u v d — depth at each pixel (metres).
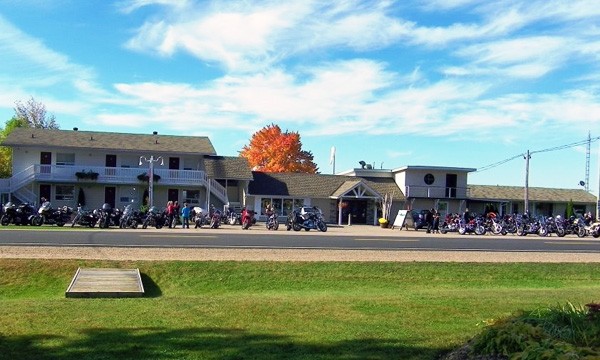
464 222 42.16
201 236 28.08
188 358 7.68
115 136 55.75
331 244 25.94
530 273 21.12
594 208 65.19
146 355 7.82
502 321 7.45
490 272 20.83
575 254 25.55
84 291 14.45
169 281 17.84
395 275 19.75
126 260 18.86
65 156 52.50
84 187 51.53
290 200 56.59
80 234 26.80
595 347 6.47
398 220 47.22
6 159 70.75
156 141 55.94
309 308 11.48
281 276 18.80
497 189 65.25
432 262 21.19
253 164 73.69
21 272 17.41
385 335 9.05
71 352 7.94
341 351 8.05
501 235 41.62
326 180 59.50
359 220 57.72
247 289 17.61
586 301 12.91
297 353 7.94
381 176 63.22
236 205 52.91
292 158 73.75
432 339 8.77
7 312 10.89
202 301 12.58
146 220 35.12
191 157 55.59
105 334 9.04
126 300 13.01
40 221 34.06
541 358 6.03
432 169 60.00
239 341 8.62
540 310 8.19
